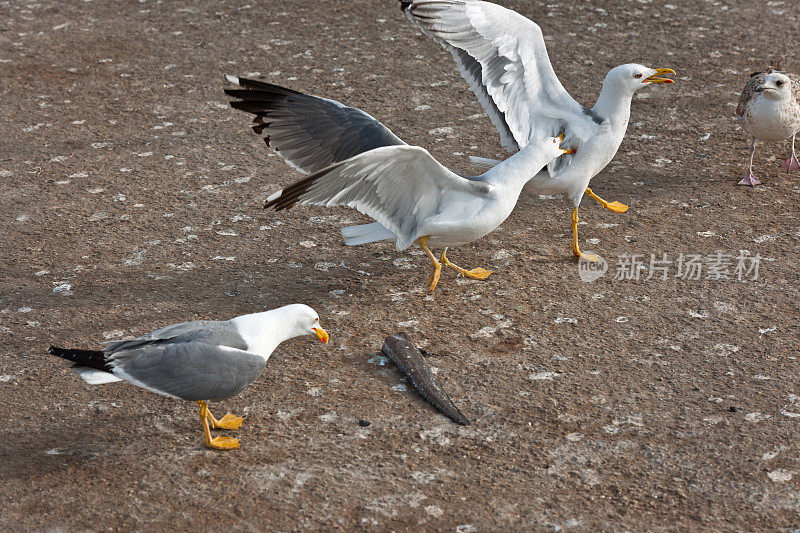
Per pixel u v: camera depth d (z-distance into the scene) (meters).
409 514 4.87
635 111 10.30
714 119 10.03
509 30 7.16
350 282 7.33
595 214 8.34
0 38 12.57
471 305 6.97
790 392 5.84
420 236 6.68
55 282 7.28
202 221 8.29
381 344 6.48
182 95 10.98
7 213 8.39
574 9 13.05
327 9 13.48
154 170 9.24
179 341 5.15
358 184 6.24
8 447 5.41
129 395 5.95
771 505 4.90
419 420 5.67
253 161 9.44
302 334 5.53
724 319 6.68
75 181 9.02
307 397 5.91
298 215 8.41
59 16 13.39
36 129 10.14
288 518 4.84
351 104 10.55
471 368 6.18
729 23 12.41
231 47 12.28
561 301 6.99
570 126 7.17
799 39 11.82
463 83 11.10
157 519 4.84
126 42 12.48
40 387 6.00
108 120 10.38
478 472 5.21
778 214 8.18
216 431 5.59
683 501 4.95
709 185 8.76
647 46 11.84
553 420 5.64
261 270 7.49
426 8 7.03
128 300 7.02
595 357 6.27
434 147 9.53
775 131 8.50
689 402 5.79
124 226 8.19
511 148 7.53
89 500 4.98
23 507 4.93
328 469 5.23
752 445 5.37
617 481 5.12
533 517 4.84
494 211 6.57
